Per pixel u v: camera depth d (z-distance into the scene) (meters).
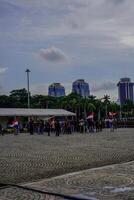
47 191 10.49
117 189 10.56
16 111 76.75
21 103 130.75
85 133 51.72
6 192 10.52
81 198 9.55
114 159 18.34
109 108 127.31
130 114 142.88
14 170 15.06
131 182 11.59
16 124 55.50
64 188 10.90
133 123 80.81
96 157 19.39
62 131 55.81
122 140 33.19
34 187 11.14
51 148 26.03
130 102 159.75
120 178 12.37
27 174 13.97
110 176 12.84
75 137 40.78
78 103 116.50
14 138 42.38
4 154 22.03
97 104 120.56
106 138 36.91
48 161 17.98
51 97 133.25
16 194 10.20
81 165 16.30
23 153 22.55
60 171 14.62
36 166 16.22
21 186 11.34
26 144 31.02
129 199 9.33
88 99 121.12
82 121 56.81
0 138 42.94
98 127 57.97
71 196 9.78
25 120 79.38
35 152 23.08
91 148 25.11
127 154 20.61
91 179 12.32
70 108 117.06
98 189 10.62
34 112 78.56
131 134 44.97
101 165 16.19
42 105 130.88
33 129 57.22
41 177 13.25
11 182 12.24
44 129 60.25
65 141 33.78
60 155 20.81
